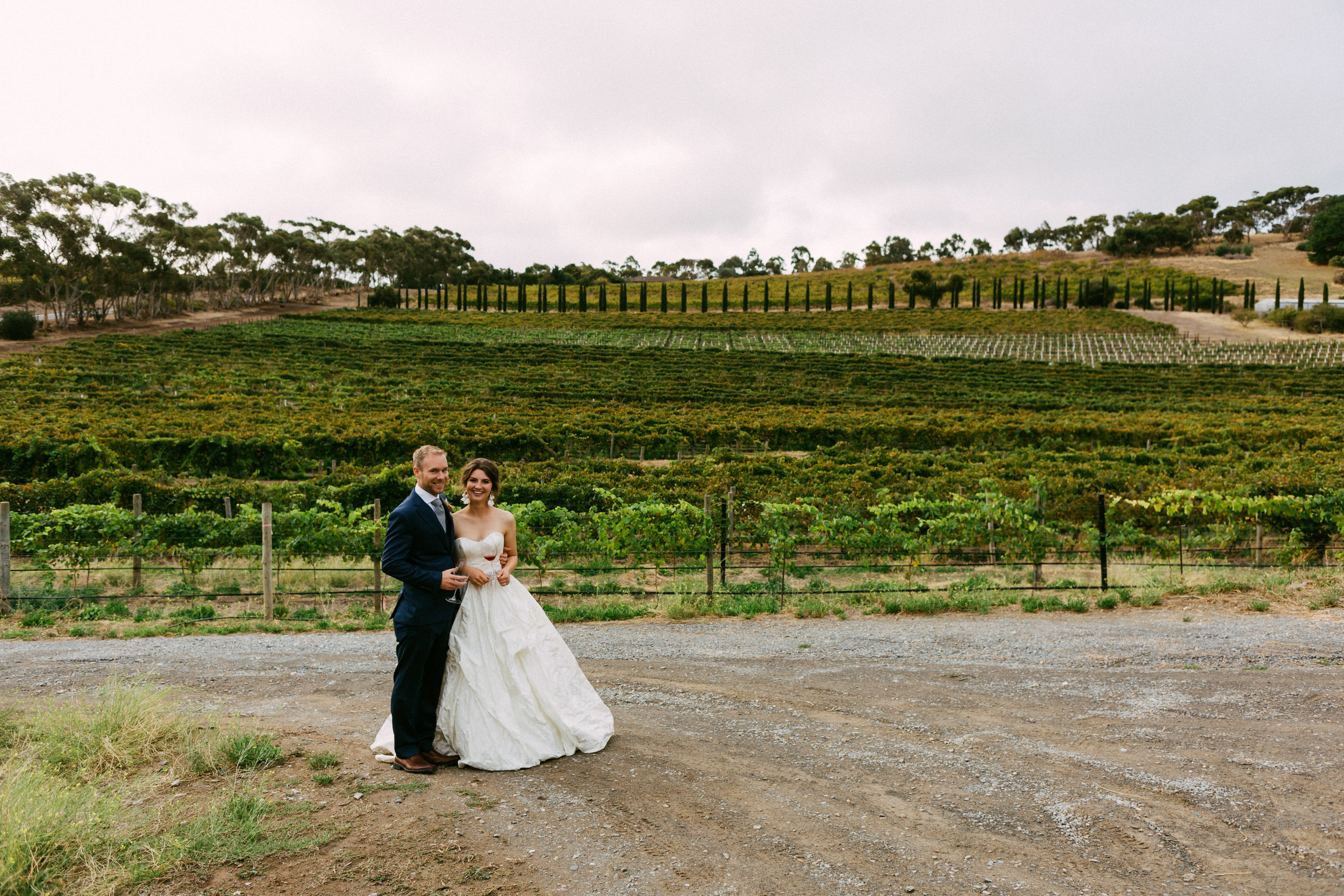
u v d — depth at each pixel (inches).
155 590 451.8
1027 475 899.4
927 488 816.3
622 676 254.5
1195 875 126.3
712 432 1509.6
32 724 181.8
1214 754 178.2
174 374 2069.4
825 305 5797.2
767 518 470.0
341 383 2063.2
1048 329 3937.0
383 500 719.1
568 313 4889.3
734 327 4202.8
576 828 140.5
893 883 123.0
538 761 171.2
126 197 3654.0
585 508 700.7
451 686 171.5
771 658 279.1
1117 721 202.4
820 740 189.8
